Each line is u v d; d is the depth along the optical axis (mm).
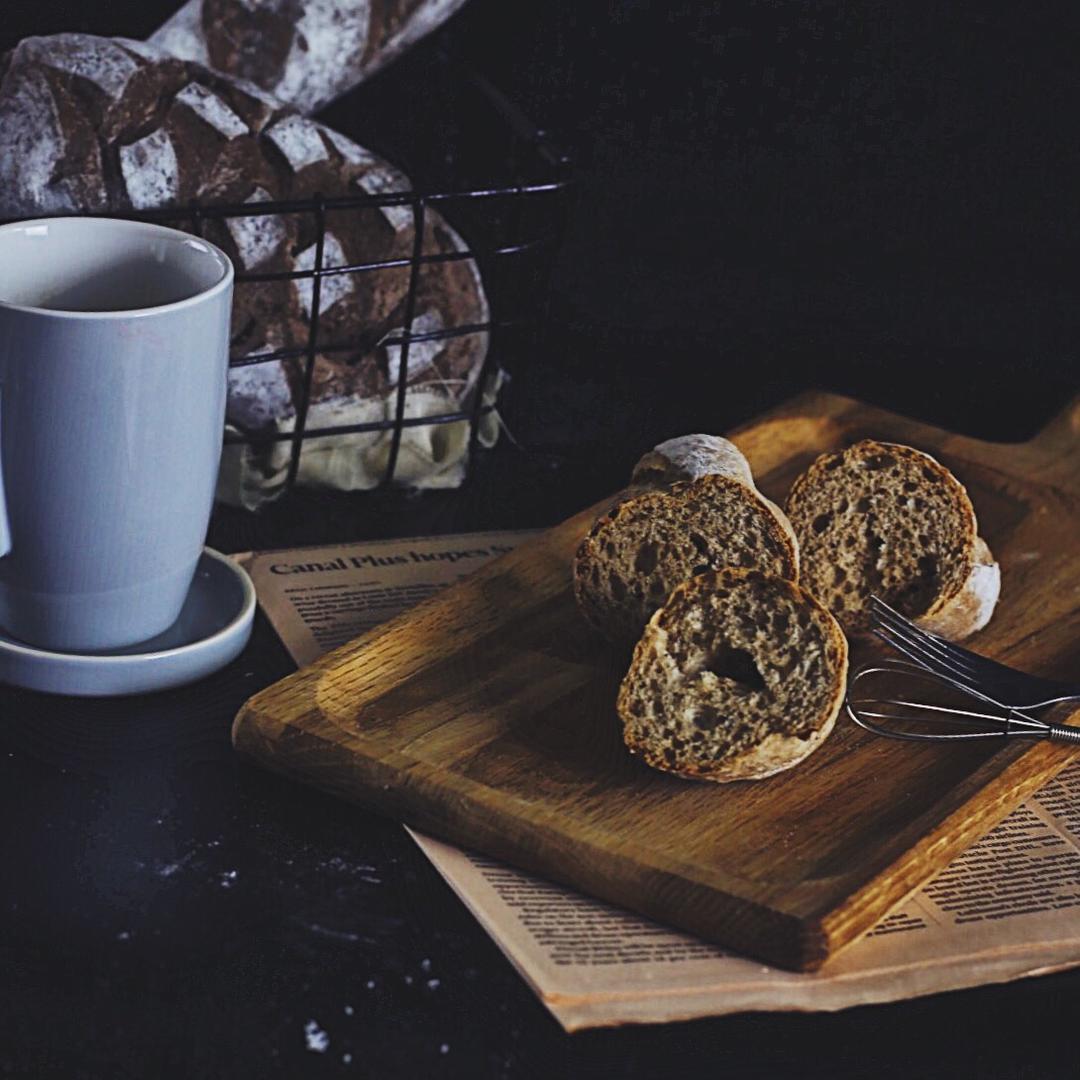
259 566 1326
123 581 1216
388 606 1308
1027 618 1320
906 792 1199
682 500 1267
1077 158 1632
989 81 1614
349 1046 1105
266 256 1323
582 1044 1110
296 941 1141
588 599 1269
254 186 1334
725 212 1646
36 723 1223
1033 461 1417
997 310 1634
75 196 1305
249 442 1354
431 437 1409
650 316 1585
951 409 1526
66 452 1181
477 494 1407
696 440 1307
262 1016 1113
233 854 1173
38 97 1309
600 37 1592
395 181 1373
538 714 1229
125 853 1169
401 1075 1098
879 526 1302
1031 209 1648
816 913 1127
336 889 1162
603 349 1548
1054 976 1141
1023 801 1211
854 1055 1110
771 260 1657
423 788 1179
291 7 1423
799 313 1608
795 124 1623
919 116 1624
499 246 1452
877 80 1612
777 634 1213
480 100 1595
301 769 1200
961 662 1256
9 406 1176
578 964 1127
